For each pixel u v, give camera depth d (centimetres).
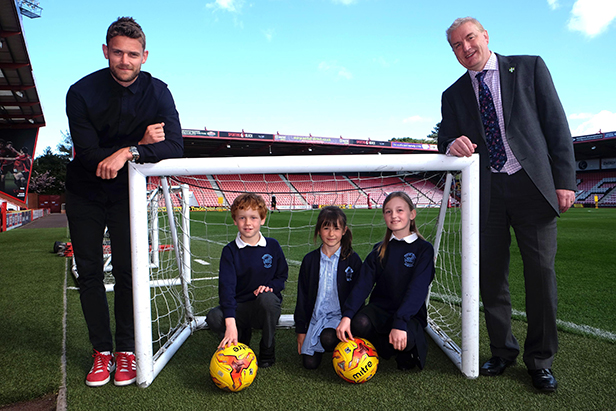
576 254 539
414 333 176
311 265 208
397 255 195
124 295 186
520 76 181
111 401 156
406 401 153
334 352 173
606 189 3609
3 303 303
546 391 159
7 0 826
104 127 181
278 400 154
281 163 175
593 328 233
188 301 255
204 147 2822
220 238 818
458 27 182
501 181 182
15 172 1783
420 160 177
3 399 157
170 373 183
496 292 185
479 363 192
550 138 175
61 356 202
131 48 164
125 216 187
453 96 201
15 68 1177
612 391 159
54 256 559
